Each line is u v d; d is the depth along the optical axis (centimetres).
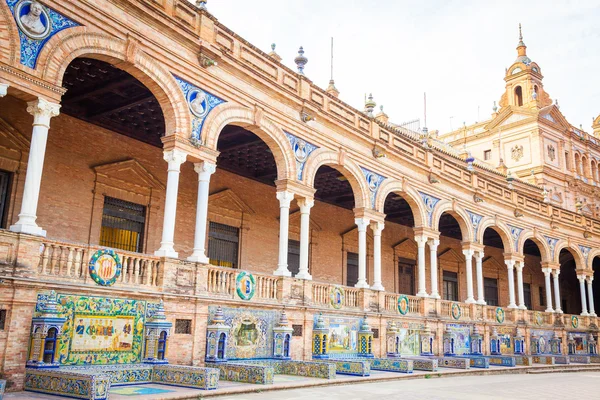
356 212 2216
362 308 2130
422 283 2498
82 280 1238
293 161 1902
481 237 2923
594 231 3938
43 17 1228
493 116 5159
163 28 1505
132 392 1120
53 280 1175
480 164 4353
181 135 1520
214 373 1219
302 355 1817
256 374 1373
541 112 4678
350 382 1584
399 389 1484
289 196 1864
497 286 3884
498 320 2956
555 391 1650
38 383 1062
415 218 2556
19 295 1103
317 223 2689
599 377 2373
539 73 4988
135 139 1967
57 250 1206
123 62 1405
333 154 2097
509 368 2444
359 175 2212
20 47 1176
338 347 1984
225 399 1152
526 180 4588
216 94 1648
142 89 1650
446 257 3484
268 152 2133
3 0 1154
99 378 998
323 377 1571
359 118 2269
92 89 1658
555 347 3325
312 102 1983
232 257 2284
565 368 2809
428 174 2611
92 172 1809
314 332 1870
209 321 1518
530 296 4169
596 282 4694
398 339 2219
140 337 1342
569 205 4759
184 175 2112
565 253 4400
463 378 2002
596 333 3672
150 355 1320
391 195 2644
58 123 1739
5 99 1606
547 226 3512
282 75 1925
